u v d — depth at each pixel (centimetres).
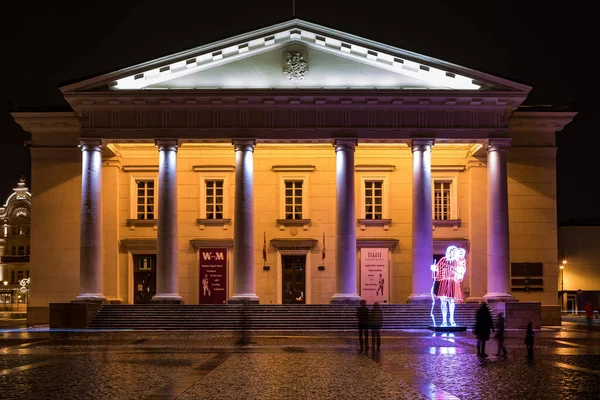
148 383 1858
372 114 4519
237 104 4506
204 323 4072
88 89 4472
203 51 4522
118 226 5006
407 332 3869
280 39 4569
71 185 4838
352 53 4575
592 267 7812
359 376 2000
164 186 4450
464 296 4972
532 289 4838
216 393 1689
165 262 4388
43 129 4856
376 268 5034
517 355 2608
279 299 5012
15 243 10600
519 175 4897
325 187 5091
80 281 4416
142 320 4119
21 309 10438
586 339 3431
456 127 4516
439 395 1669
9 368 2202
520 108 4862
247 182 4462
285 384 1839
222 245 5025
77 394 1681
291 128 4494
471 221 5012
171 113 4509
